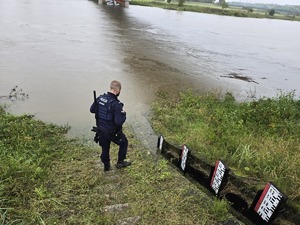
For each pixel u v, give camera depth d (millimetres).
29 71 10852
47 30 19328
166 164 5145
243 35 29297
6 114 7102
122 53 15266
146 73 12156
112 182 4484
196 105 8758
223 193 4180
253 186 3938
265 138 6375
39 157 5262
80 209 3670
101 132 4461
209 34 26562
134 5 53031
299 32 40000
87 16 28641
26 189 3975
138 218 3441
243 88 11648
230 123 7262
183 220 3406
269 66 16422
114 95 4371
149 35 21953
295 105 9055
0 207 3527
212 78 12469
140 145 6273
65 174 4656
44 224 3322
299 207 3627
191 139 6254
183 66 13969
